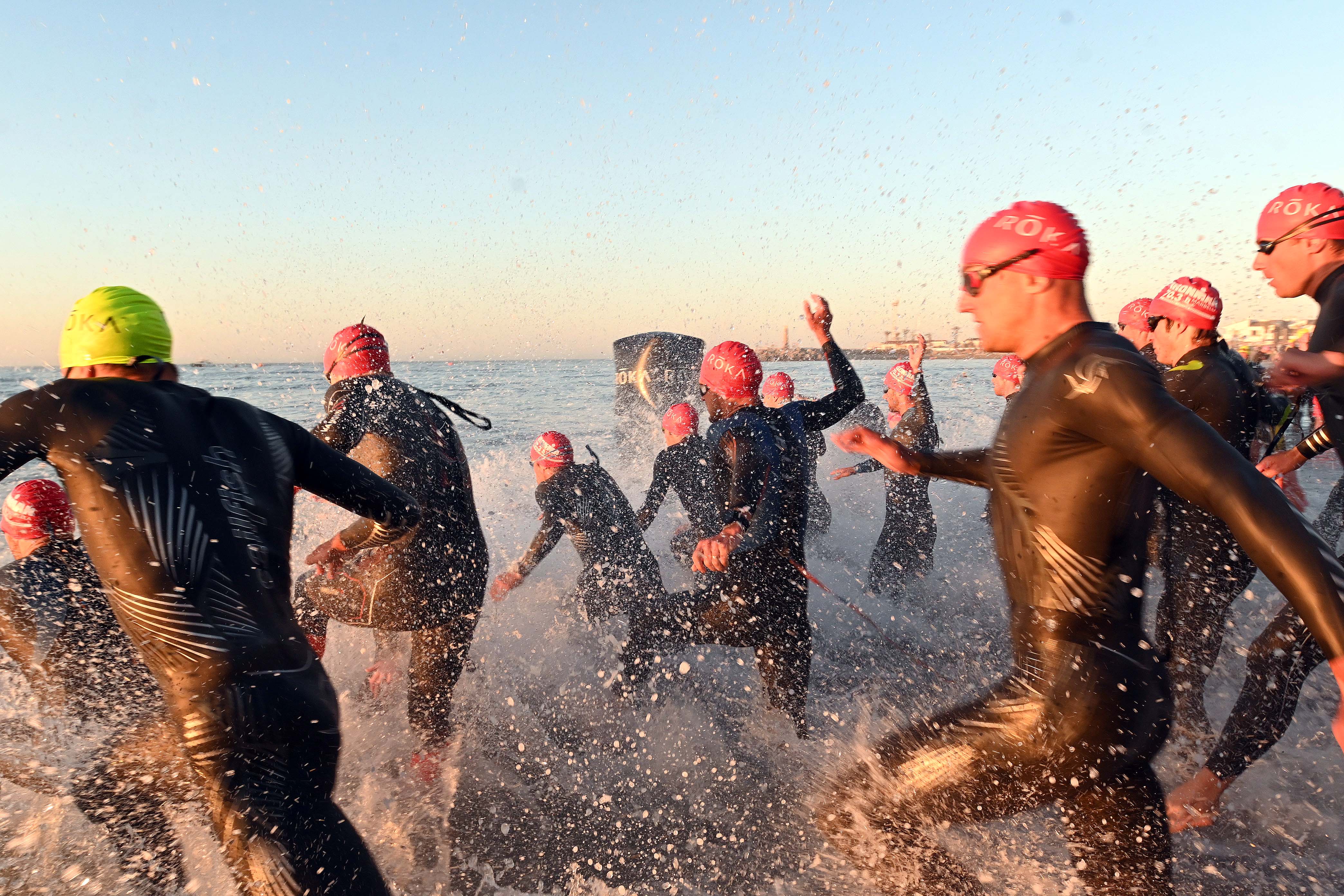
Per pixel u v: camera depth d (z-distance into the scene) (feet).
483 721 10.94
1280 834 8.15
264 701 5.38
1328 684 10.98
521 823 8.77
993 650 13.50
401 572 9.20
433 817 8.79
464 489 9.98
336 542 8.86
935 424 18.65
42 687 7.45
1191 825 8.20
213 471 5.81
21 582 7.67
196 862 6.89
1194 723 9.53
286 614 5.97
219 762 5.25
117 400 5.78
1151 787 5.57
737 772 9.77
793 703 10.36
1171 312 10.39
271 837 5.08
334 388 9.34
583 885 7.79
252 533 5.83
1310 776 9.09
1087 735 5.23
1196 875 7.56
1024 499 5.44
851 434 7.41
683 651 12.72
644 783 9.58
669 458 15.17
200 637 5.45
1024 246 5.39
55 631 7.54
